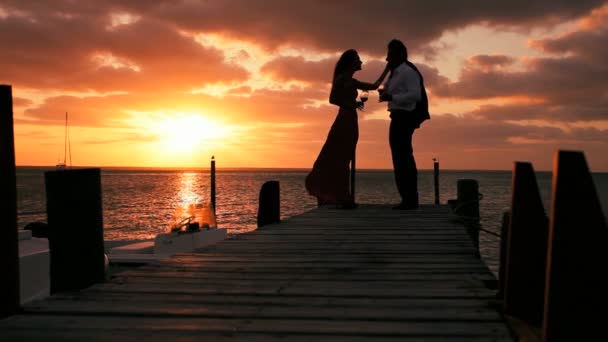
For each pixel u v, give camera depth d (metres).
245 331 2.28
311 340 2.16
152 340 2.17
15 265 2.58
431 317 2.45
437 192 11.66
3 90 2.50
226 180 188.38
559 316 1.76
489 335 2.20
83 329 2.33
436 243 4.85
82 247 3.10
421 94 6.88
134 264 10.10
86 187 3.13
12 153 2.54
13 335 2.25
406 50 6.91
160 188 111.44
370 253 4.38
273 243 4.97
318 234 5.51
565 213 1.76
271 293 2.98
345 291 3.02
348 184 7.58
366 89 7.42
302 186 115.06
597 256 1.73
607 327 1.71
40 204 58.38
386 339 2.17
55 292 3.02
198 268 3.76
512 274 2.38
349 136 7.46
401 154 7.21
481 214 41.19
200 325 2.38
